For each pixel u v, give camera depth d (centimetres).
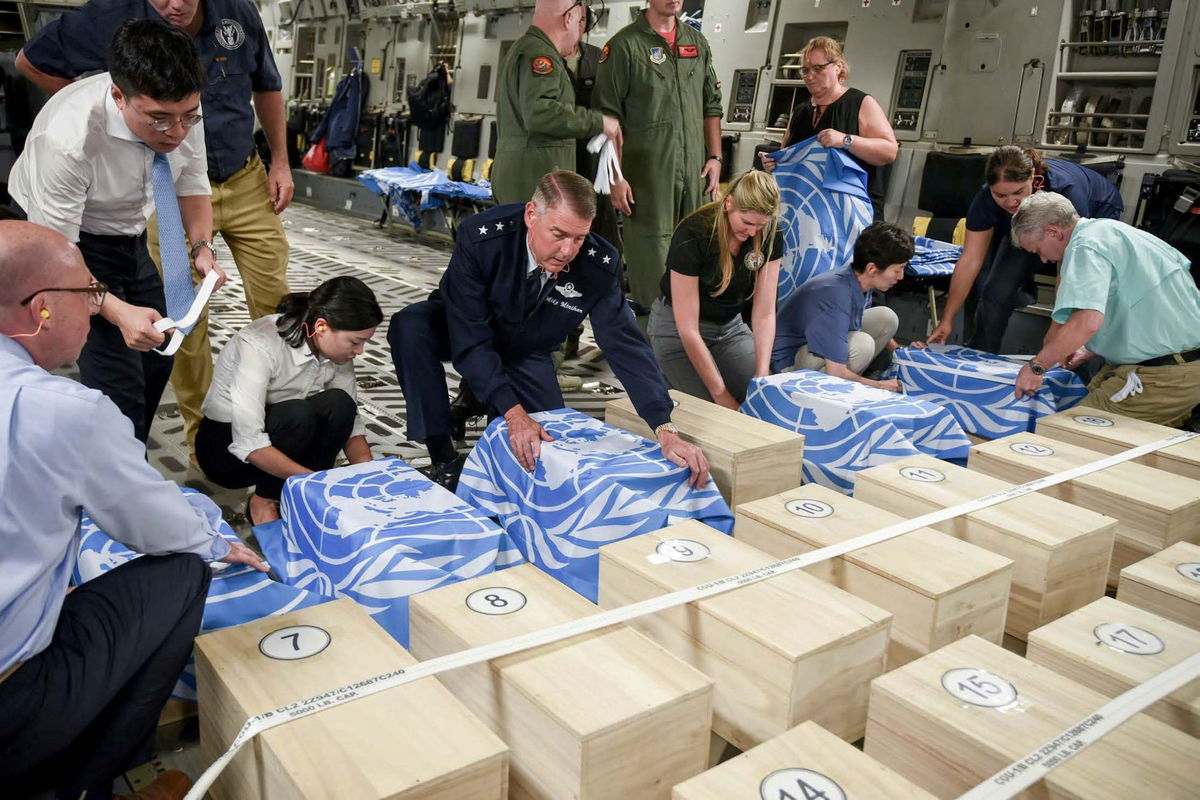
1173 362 319
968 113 566
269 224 354
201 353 327
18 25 859
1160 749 141
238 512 293
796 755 137
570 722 138
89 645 140
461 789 131
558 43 419
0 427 126
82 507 139
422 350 296
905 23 589
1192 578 203
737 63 677
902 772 156
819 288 352
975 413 336
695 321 334
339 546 214
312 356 270
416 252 895
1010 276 431
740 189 316
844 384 317
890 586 191
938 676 161
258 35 337
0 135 545
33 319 137
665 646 186
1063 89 533
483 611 175
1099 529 216
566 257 257
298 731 136
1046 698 155
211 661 154
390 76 1116
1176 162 483
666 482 240
